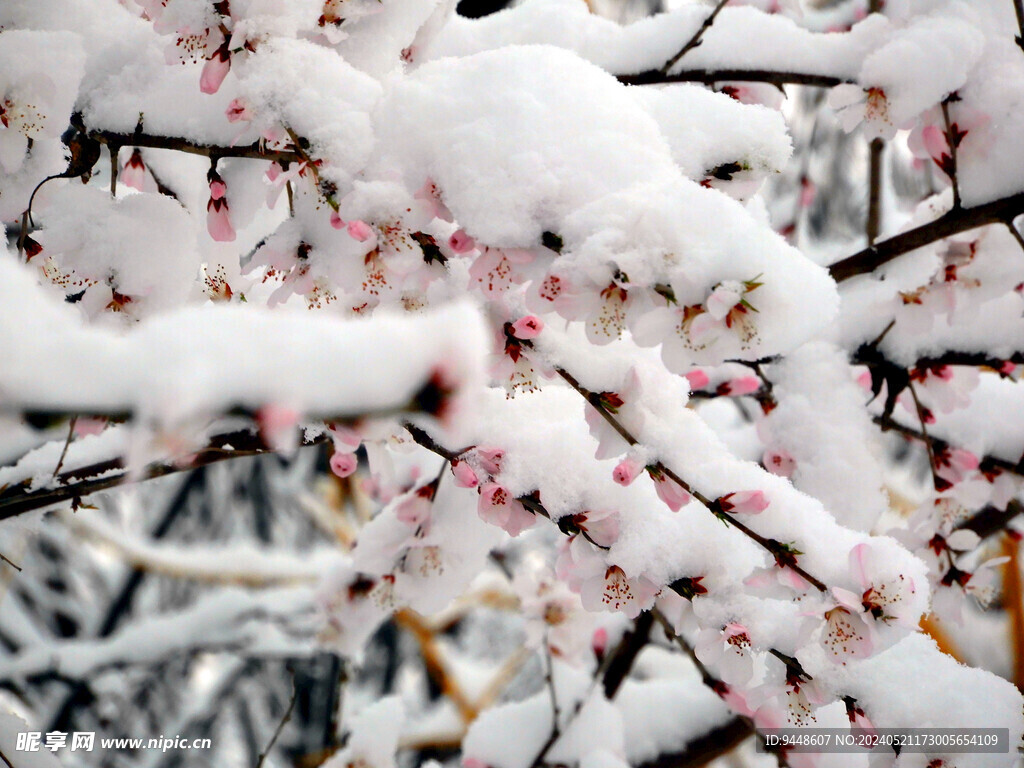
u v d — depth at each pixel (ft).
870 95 2.05
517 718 2.36
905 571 1.67
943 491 2.30
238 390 0.96
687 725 2.37
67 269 1.79
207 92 1.72
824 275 1.57
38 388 0.94
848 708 1.75
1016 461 2.32
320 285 1.77
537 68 1.69
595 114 1.66
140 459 0.95
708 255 1.56
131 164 2.06
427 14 1.81
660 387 1.75
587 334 1.62
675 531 1.75
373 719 2.42
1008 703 1.74
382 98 1.72
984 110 2.05
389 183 1.66
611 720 2.33
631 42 2.09
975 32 2.01
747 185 1.83
